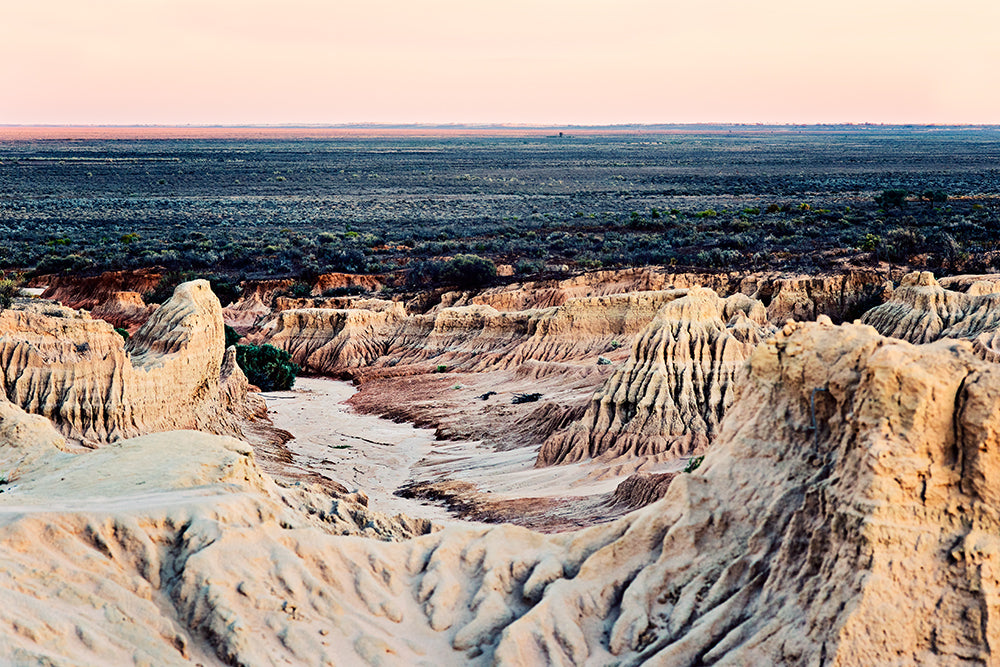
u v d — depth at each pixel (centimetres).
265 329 8406
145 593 1955
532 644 1928
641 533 2089
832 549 1748
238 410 5456
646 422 4525
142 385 4047
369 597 2066
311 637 1928
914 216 13875
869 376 1786
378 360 7819
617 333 7200
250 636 1894
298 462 4766
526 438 5103
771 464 2012
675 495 2088
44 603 1834
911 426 1717
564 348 7150
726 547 1988
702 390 4634
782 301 8088
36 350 3869
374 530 2706
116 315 9431
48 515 2020
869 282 8106
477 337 7712
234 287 10031
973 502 1683
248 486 2425
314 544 2125
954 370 1744
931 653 1631
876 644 1633
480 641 1991
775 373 2067
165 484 2347
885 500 1692
